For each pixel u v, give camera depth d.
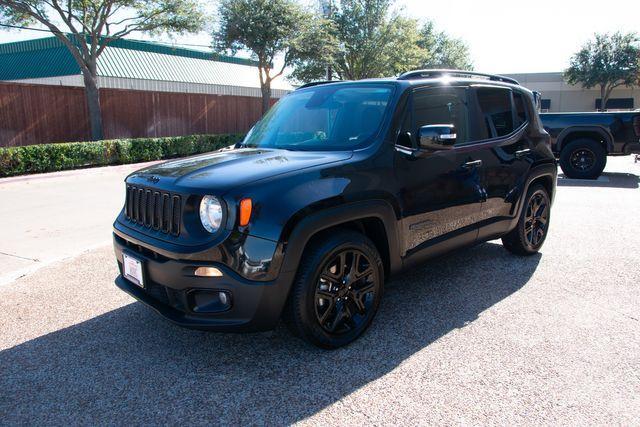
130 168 16.08
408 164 3.67
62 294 4.44
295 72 29.22
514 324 3.72
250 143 4.41
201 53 34.38
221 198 2.87
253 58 24.28
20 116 15.80
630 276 4.75
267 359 3.25
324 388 2.91
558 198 8.98
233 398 2.82
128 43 29.83
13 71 31.41
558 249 5.68
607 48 47.66
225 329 2.96
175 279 2.98
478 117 4.46
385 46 28.48
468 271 4.94
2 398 2.85
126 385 2.96
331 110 4.08
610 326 3.67
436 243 3.97
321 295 3.21
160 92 20.27
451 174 4.02
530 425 2.54
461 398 2.79
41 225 7.44
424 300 4.20
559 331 3.60
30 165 13.90
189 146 19.77
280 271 2.94
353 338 3.42
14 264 5.50
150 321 3.86
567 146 11.27
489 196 4.44
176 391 2.90
